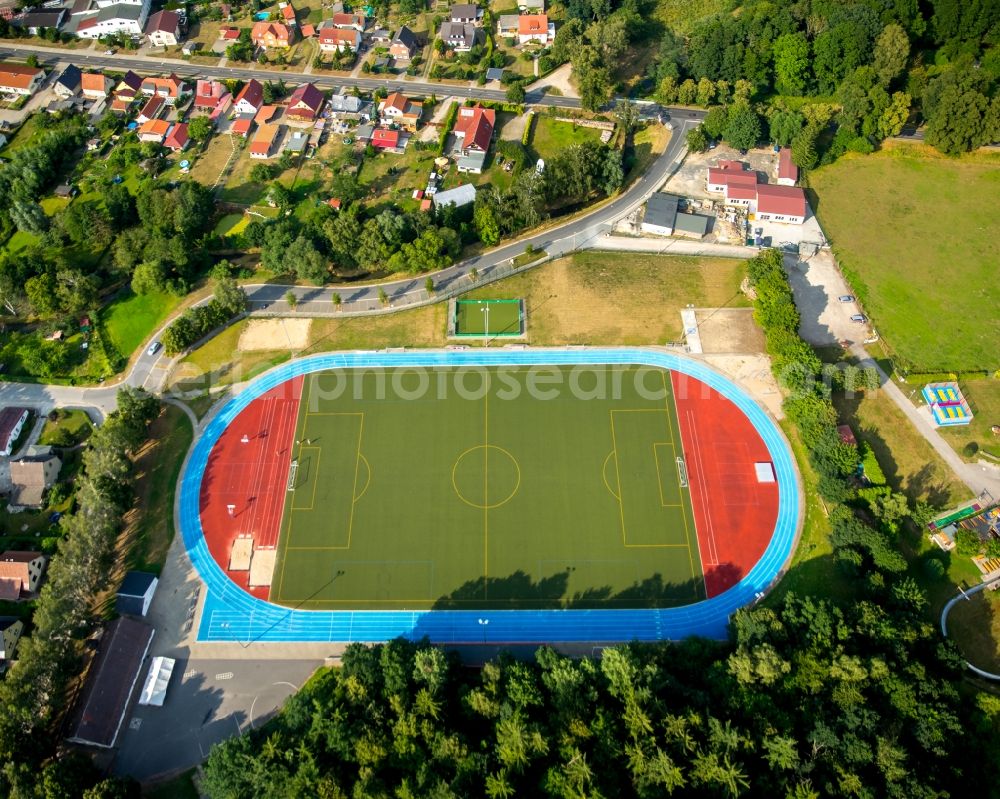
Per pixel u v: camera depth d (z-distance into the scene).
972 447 128.88
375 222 156.38
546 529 122.50
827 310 149.50
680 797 87.44
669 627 112.69
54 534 121.12
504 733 90.56
